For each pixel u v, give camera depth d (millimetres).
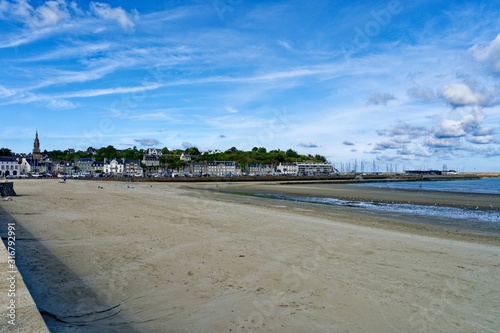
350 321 5453
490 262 9570
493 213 24703
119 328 4988
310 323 5328
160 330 4984
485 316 5875
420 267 8719
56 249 9281
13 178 83688
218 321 5309
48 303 5715
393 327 5309
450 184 93938
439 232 15695
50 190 33844
